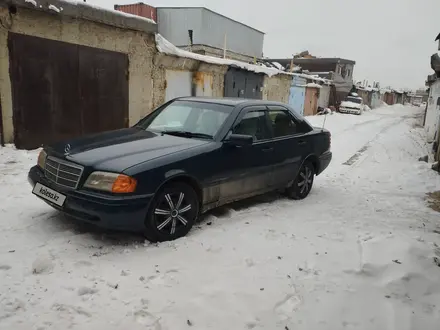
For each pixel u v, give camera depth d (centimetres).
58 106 899
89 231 422
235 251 399
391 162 1054
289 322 285
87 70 950
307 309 303
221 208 540
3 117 797
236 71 1628
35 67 836
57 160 407
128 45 1045
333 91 3344
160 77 1192
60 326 263
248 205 570
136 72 1091
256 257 388
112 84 1026
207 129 488
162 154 411
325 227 488
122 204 365
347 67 4225
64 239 397
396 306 313
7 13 763
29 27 809
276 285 336
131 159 393
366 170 929
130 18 1019
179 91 1295
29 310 278
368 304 315
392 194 695
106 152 409
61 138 920
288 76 2239
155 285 322
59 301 291
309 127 646
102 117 1018
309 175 642
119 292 308
